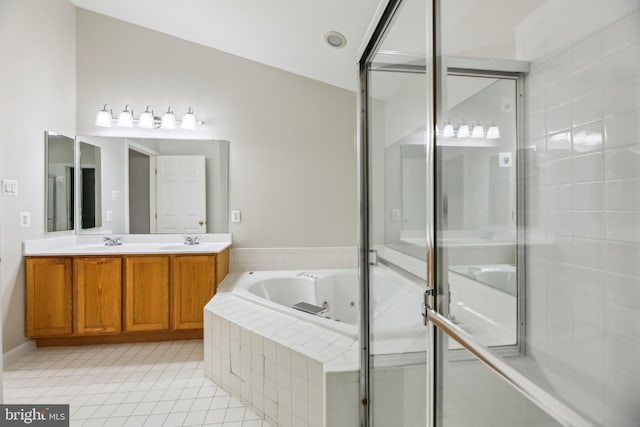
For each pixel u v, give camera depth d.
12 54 2.26
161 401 1.75
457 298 0.70
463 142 0.68
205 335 2.02
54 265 2.40
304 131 3.11
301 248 3.11
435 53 0.80
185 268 2.53
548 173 0.45
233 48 2.93
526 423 0.48
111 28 2.93
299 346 1.49
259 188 3.09
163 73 2.98
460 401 0.69
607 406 0.37
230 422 1.57
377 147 1.37
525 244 0.50
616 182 0.36
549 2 0.45
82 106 2.92
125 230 2.99
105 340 2.53
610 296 0.37
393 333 1.13
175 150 3.03
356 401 1.32
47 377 2.01
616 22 0.35
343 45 2.27
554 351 0.44
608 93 0.36
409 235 1.00
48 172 2.60
